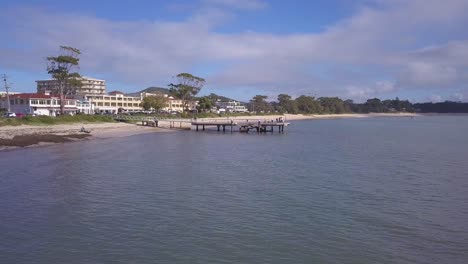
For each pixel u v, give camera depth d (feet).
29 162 130.93
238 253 56.34
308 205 81.00
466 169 128.47
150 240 60.64
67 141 205.16
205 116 530.68
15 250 56.39
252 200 84.38
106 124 319.27
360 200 85.87
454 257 56.44
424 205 82.64
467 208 80.74
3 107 419.13
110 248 57.47
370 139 254.88
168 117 463.42
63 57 320.09
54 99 413.80
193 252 56.39
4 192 88.79
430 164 139.33
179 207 78.43
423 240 62.59
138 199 84.33
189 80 545.44
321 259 54.90
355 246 59.62
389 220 71.92
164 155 156.46
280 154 165.48
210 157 152.87
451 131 352.90
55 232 63.67
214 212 75.31
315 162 141.90
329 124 516.32
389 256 56.39
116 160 139.54
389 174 118.01
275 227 67.10
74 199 83.66
